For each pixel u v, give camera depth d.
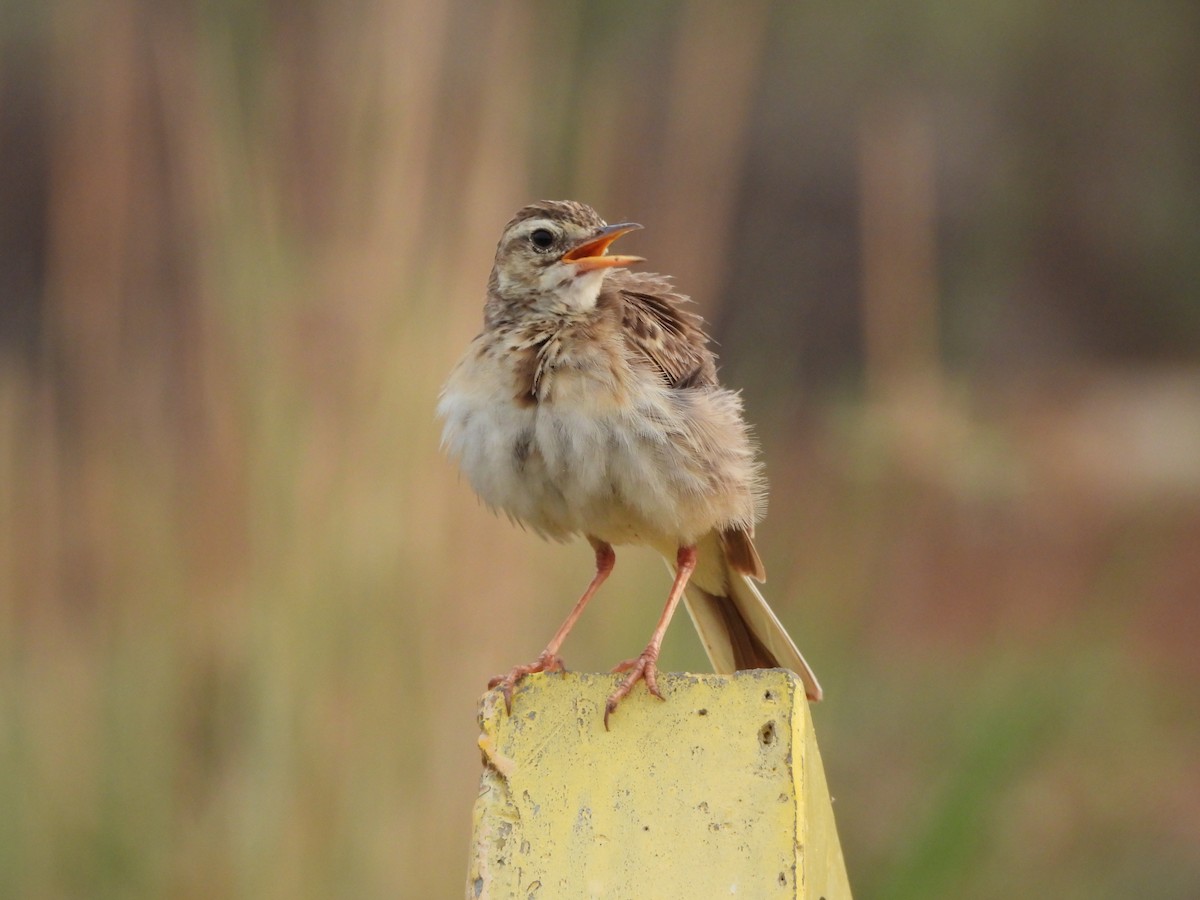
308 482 10.68
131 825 10.49
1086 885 14.97
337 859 10.33
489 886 5.88
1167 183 35.50
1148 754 17.27
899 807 12.84
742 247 26.11
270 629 10.55
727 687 6.02
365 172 10.88
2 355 14.36
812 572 13.44
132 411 11.46
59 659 11.10
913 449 15.02
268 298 10.84
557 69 12.07
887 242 14.43
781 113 28.45
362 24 11.06
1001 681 13.16
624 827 5.88
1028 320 34.16
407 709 10.55
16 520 11.23
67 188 11.86
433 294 10.89
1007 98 33.50
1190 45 35.03
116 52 12.13
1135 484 27.16
